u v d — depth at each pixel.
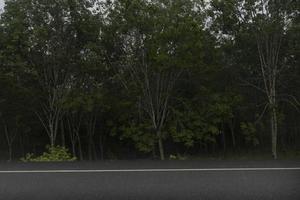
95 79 25.78
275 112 25.44
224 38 25.48
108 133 29.16
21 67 23.88
